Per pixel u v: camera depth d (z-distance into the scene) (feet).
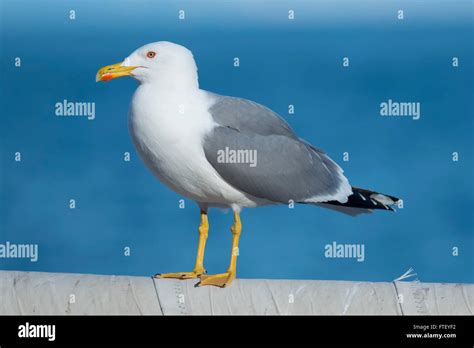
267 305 22.81
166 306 22.79
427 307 22.85
